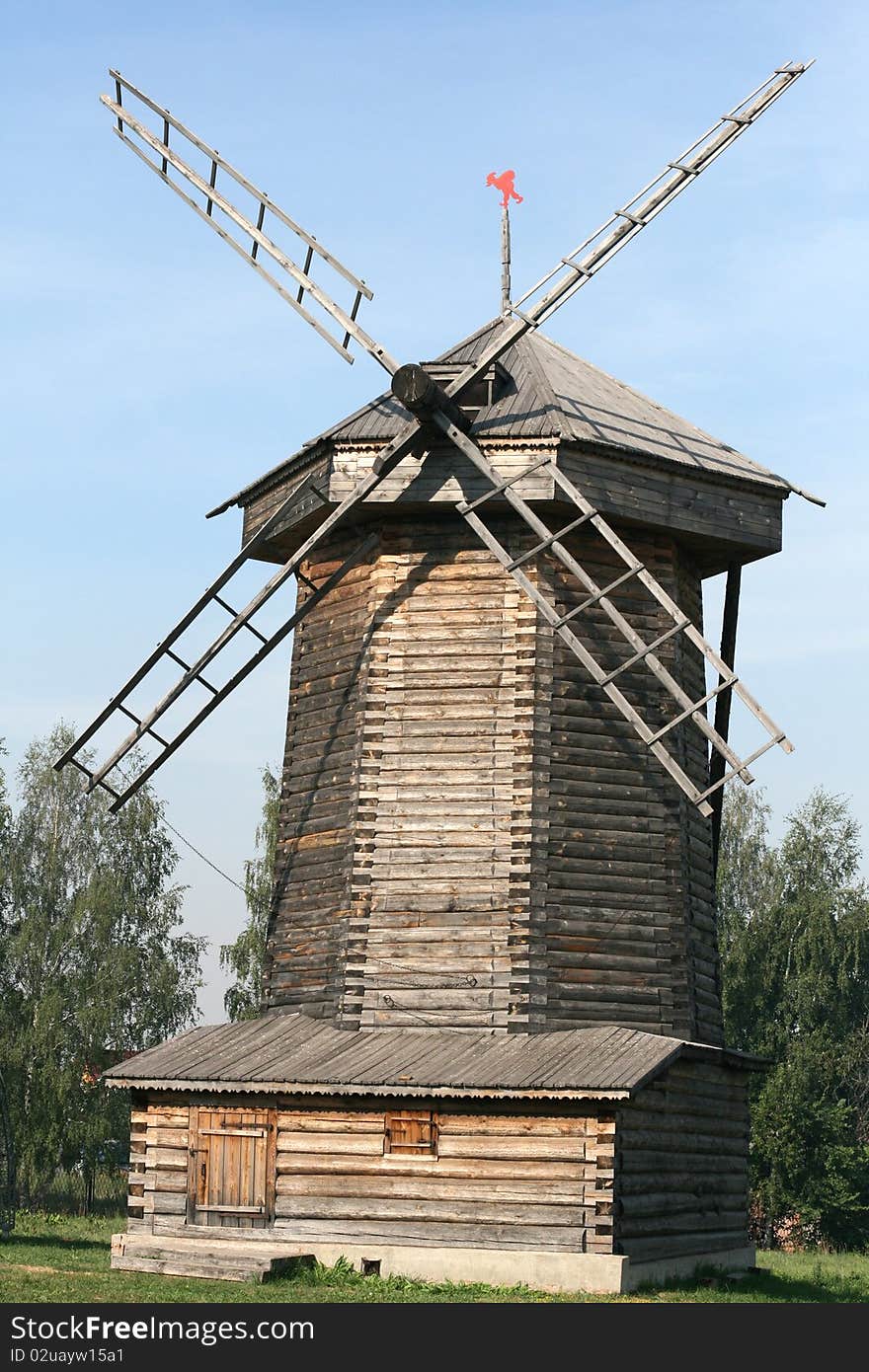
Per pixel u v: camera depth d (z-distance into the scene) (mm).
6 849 51188
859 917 59594
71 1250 28438
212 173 29047
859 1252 52156
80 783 52812
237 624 26953
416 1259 22312
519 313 25875
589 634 25781
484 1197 22312
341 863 25688
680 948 25188
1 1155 34594
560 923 24453
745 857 60906
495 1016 23953
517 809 24750
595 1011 24312
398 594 26250
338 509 26109
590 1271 21453
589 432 25516
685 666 26875
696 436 28375
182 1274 22250
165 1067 24438
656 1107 23484
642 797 25531
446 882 24766
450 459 25609
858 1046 58781
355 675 26469
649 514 25922
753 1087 56094
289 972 26281
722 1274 24422
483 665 25547
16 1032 48312
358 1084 22656
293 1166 23438
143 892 52594
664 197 26422
